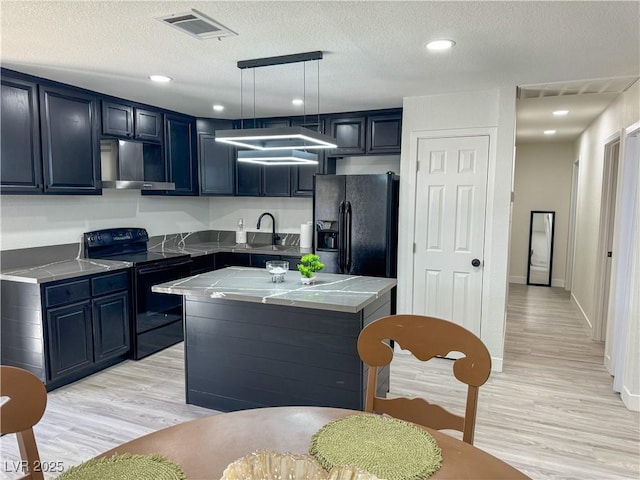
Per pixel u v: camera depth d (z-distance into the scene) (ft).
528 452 8.58
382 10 7.17
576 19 7.47
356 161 16.76
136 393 11.10
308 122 16.24
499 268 12.74
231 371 10.11
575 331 16.70
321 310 9.21
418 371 12.71
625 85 11.79
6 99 10.41
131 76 11.14
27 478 3.90
